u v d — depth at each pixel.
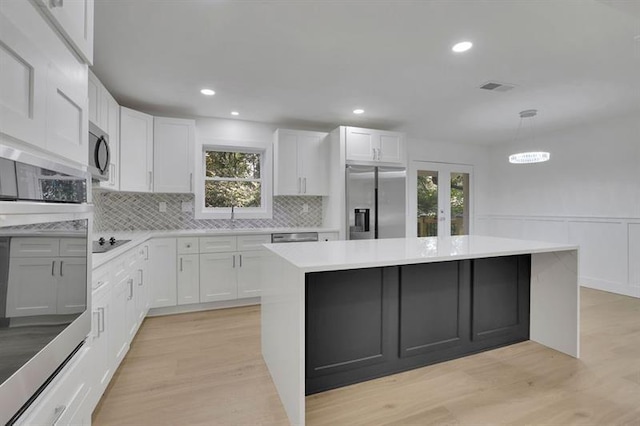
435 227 5.55
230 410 1.77
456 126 4.50
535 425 1.64
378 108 3.69
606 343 2.60
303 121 4.20
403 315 2.16
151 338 2.73
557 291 2.48
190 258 3.39
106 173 2.45
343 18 1.97
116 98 3.31
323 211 4.53
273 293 2.03
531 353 2.44
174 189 3.60
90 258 1.18
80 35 1.10
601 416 1.70
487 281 2.48
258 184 4.38
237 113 3.84
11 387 0.71
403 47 2.32
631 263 3.99
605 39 2.20
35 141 0.82
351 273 2.00
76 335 1.06
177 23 2.01
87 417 1.18
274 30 2.10
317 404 1.81
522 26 2.05
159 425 1.64
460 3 1.82
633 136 3.98
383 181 4.16
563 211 4.74
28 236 0.78
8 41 0.70
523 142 5.35
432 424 1.65
